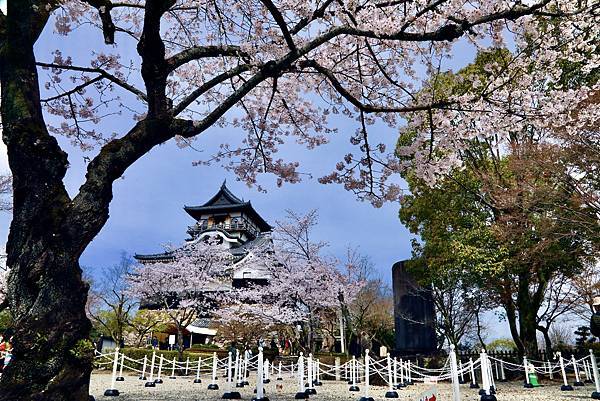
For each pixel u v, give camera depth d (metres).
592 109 5.70
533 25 4.93
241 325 22.81
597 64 5.69
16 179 3.49
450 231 13.88
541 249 11.67
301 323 19.84
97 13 6.41
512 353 15.29
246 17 6.04
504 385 12.18
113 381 9.94
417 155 5.09
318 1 5.05
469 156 13.02
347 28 4.62
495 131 5.00
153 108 4.16
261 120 7.02
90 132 6.86
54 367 3.09
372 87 6.55
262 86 7.30
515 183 12.44
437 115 5.03
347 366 12.91
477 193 13.30
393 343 25.61
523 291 14.23
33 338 3.11
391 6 4.91
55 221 3.39
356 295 21.12
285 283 18.11
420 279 15.47
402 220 15.44
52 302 3.23
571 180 10.64
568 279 15.10
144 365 15.02
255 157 7.41
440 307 16.05
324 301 18.28
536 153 10.84
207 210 39.06
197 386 12.38
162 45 4.22
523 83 5.14
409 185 14.19
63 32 6.34
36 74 3.86
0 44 3.77
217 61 7.19
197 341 29.78
